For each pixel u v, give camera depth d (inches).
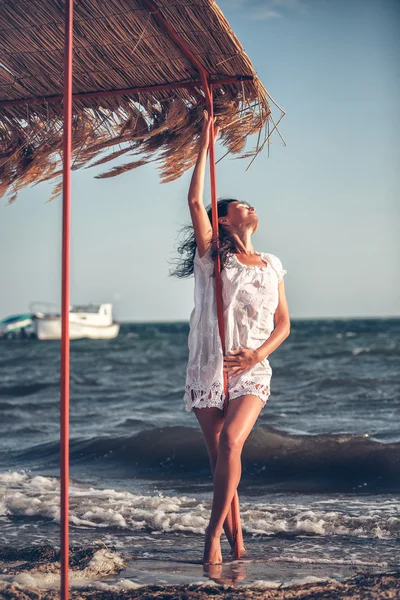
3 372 1091.9
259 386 130.0
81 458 322.0
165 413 525.3
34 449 350.0
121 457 319.6
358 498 230.2
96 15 123.8
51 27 128.2
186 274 144.5
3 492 234.5
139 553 156.6
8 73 141.6
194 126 143.2
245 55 130.0
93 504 214.1
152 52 132.5
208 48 129.3
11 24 128.3
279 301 138.3
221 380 129.3
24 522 195.8
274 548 160.2
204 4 119.5
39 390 750.5
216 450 132.9
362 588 115.2
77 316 2293.3
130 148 149.0
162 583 125.4
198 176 134.7
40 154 152.2
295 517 193.2
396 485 250.5
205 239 134.3
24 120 151.9
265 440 311.9
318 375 863.1
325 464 283.0
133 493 247.0
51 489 246.8
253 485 260.1
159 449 323.0
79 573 130.1
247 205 142.7
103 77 140.7
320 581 122.7
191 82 138.5
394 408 504.4
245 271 132.6
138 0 119.9
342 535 174.7
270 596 112.4
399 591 112.7
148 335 2947.8
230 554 152.8
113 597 112.0
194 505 216.7
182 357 1381.6
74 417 509.4
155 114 147.2
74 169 152.7
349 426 410.0
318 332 2815.0
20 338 2461.9
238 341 131.4
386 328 3255.4
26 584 121.0
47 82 143.3
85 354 1561.3
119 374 997.8
